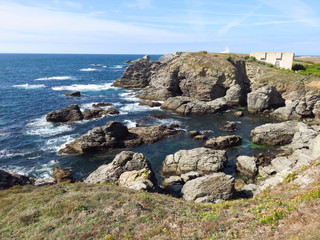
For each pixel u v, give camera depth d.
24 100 75.69
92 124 55.31
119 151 42.75
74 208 17.97
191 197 26.80
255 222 13.00
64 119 56.91
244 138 48.53
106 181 29.14
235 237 11.89
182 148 44.09
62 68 196.75
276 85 74.94
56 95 85.31
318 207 12.59
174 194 29.11
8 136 46.81
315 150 35.34
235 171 35.91
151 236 13.66
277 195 19.16
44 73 155.25
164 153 42.22
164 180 33.53
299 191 18.16
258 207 15.27
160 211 16.70
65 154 40.75
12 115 60.09
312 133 41.00
